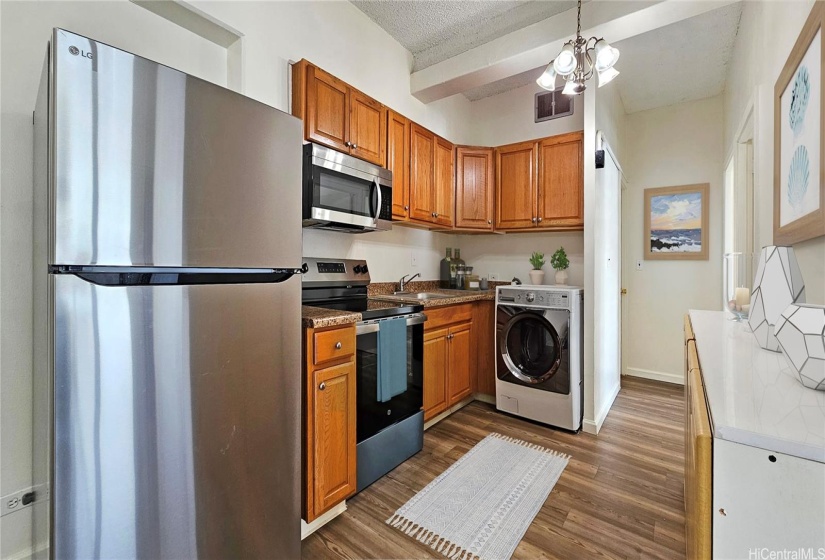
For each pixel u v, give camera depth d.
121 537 1.00
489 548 1.53
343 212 2.18
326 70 2.40
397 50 3.01
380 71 2.85
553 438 2.53
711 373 0.81
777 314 0.98
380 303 2.43
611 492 1.90
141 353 1.03
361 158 2.39
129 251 1.00
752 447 0.55
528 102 3.64
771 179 1.71
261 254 1.29
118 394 0.99
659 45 2.77
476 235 3.91
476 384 3.19
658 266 3.90
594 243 2.62
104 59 0.96
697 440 0.60
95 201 0.95
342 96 2.27
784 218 1.38
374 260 2.97
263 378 1.30
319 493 1.60
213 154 1.16
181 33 1.86
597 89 2.62
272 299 1.33
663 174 3.85
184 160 1.10
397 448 2.16
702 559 0.58
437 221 3.10
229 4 1.88
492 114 3.87
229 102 1.20
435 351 2.65
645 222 3.96
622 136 3.83
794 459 0.52
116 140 0.98
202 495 1.15
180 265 1.10
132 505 1.01
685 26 2.54
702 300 3.67
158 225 1.05
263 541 1.32
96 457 0.96
